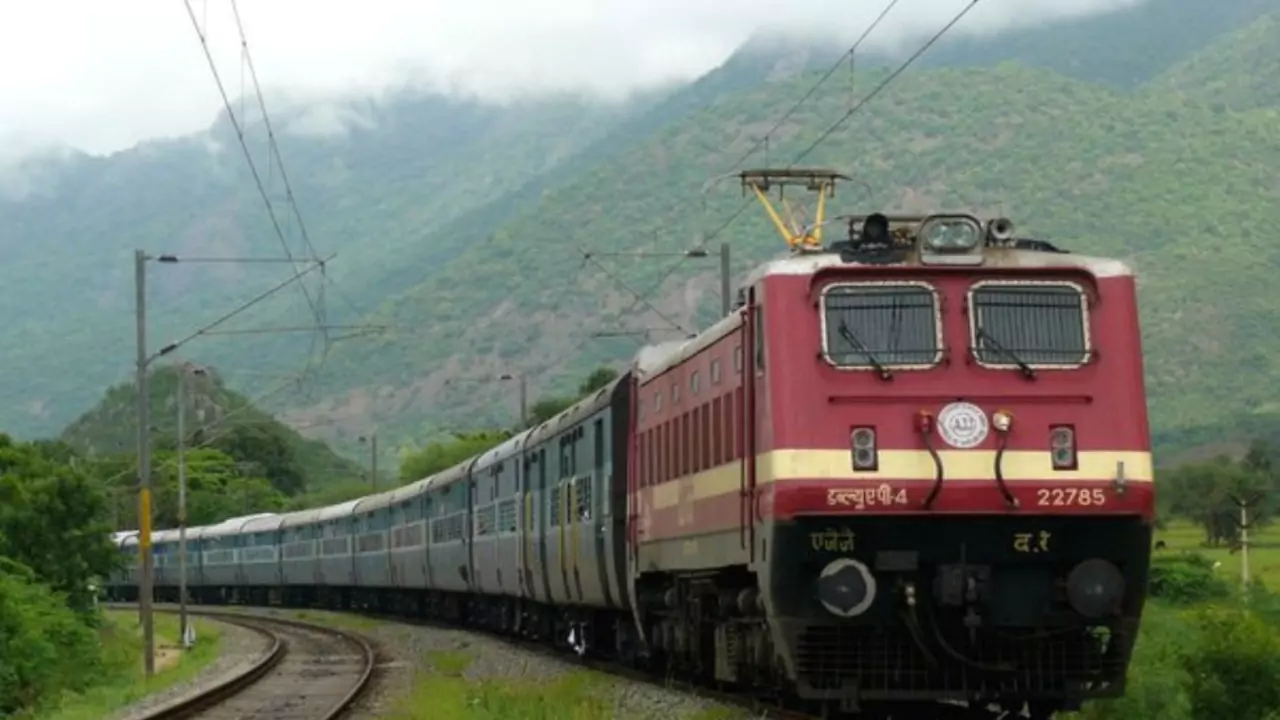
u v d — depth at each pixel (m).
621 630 30.33
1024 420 16.62
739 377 18.77
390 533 59.75
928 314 16.88
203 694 28.31
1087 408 16.64
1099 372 16.73
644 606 26.73
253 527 81.62
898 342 16.81
